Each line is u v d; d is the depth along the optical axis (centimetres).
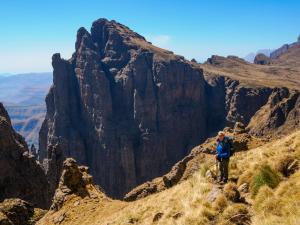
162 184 6134
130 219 2422
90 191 4178
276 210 1504
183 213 1862
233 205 1645
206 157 5397
